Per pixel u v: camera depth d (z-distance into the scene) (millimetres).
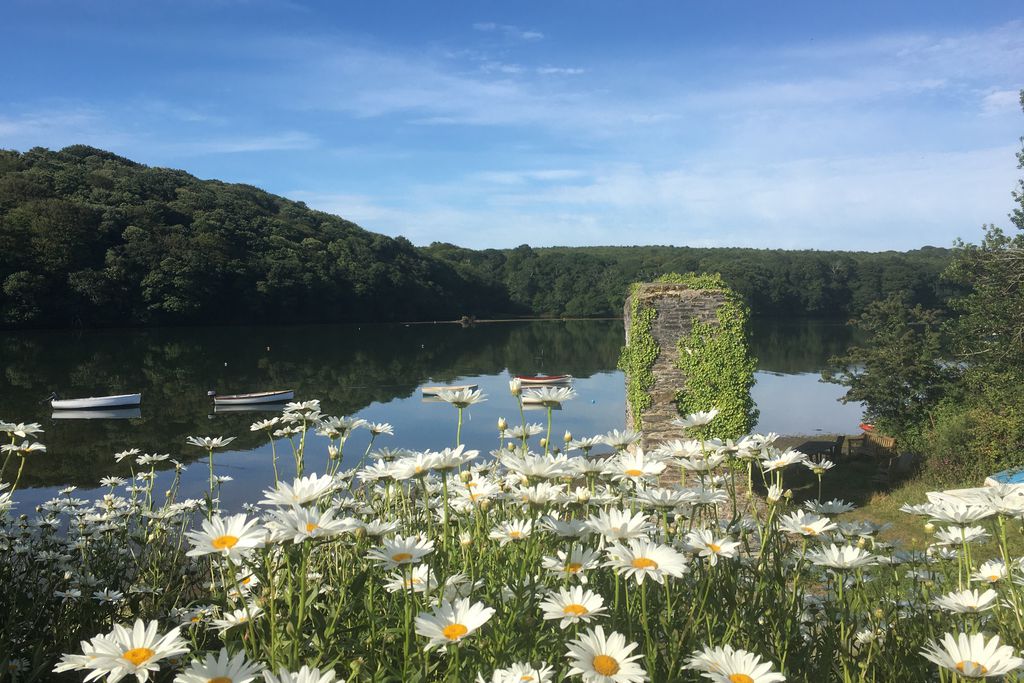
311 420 3365
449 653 1708
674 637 1771
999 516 2164
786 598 2135
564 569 2043
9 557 3625
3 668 2254
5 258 57000
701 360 12977
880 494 14578
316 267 80375
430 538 2400
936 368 20031
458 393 2637
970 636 1715
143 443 21609
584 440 2932
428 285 96938
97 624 3107
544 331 83812
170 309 64812
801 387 39688
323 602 2160
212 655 1493
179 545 3650
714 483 2654
